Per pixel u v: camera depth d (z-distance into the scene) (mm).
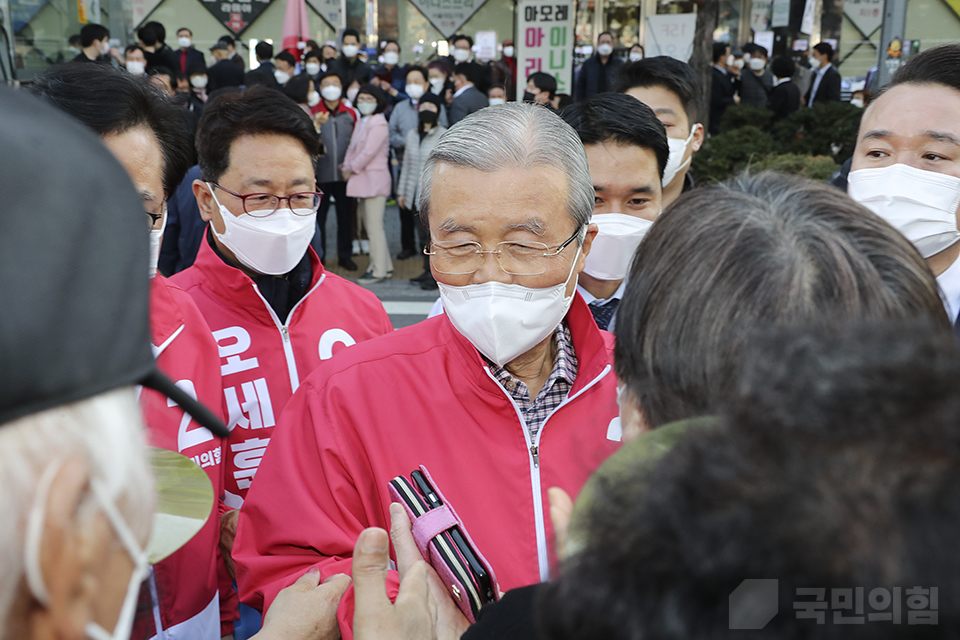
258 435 2086
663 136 2211
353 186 7820
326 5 16234
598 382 1479
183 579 1646
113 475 535
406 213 8789
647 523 494
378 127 7695
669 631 469
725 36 15703
